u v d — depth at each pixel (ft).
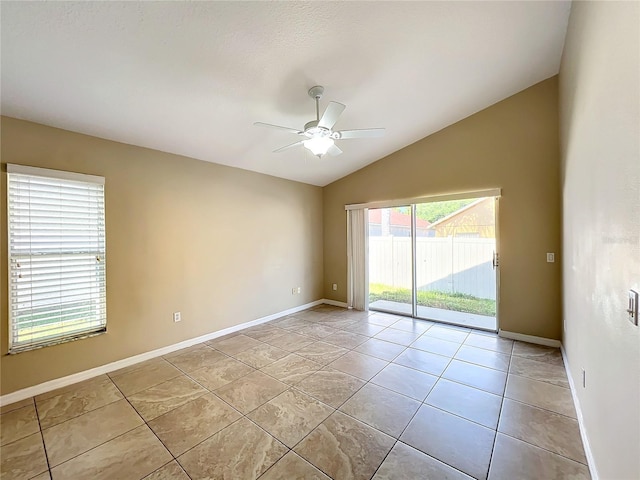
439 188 13.60
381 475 5.27
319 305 18.12
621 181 3.85
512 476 5.21
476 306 13.44
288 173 15.44
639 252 3.24
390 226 16.24
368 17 6.68
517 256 11.73
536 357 10.11
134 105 8.27
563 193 9.70
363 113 11.02
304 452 5.87
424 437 6.25
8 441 6.29
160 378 9.06
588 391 5.88
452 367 9.50
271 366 9.79
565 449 5.84
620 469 3.91
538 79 10.82
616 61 3.93
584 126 6.16
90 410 7.41
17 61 6.17
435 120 12.56
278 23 6.37
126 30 5.87
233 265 13.46
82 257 9.09
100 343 9.39
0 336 7.73
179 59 6.86
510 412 7.07
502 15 7.38
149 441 6.25
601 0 4.65
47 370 8.41
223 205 13.09
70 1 5.16
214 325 12.63
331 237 18.24
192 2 5.54
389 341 11.90
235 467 5.51
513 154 11.70
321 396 7.91
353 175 16.87
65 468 5.54
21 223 8.04
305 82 8.48
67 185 8.79
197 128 9.98
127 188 10.05
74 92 7.38
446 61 8.84
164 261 11.02
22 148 8.02
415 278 15.24
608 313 4.51
